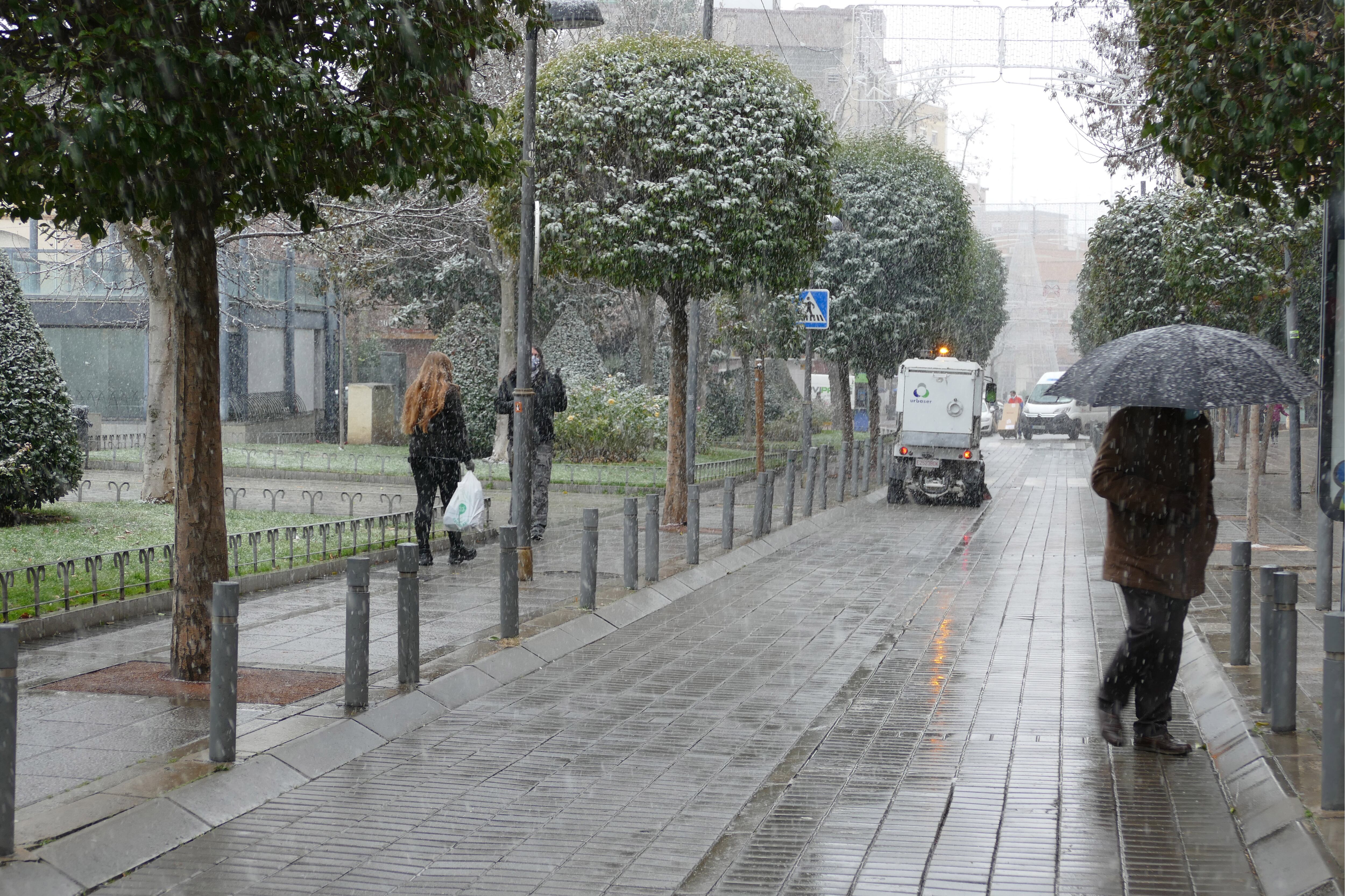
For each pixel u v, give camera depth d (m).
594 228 15.35
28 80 6.45
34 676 8.12
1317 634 9.87
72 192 7.35
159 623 10.10
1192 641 9.73
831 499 23.22
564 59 16.03
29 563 11.74
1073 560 15.42
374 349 38.88
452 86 8.34
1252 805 5.78
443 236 25.47
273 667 8.52
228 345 30.94
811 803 6.06
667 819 5.84
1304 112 7.48
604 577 12.95
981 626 10.91
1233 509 21.28
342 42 7.48
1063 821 5.77
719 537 16.80
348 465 24.70
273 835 5.61
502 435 27.08
